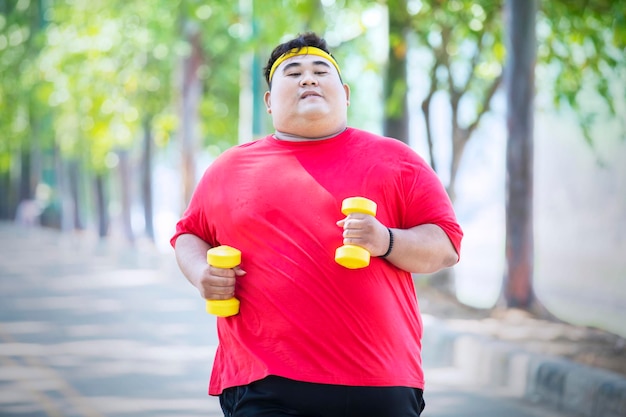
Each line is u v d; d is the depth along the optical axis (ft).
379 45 58.08
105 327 40.29
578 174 63.10
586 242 62.59
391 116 46.60
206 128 91.86
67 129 107.76
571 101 47.39
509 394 27.04
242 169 10.96
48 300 51.11
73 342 36.14
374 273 10.36
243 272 10.60
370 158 10.69
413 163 10.80
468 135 50.67
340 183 10.54
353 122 92.58
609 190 60.75
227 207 10.84
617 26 40.75
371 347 10.21
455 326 35.04
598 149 59.11
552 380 26.00
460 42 51.01
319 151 10.78
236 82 88.12
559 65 47.16
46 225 155.12
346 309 10.21
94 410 24.71
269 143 11.06
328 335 10.18
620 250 60.13
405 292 10.73
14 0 127.95
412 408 10.48
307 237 10.41
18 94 125.49
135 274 67.87
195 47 77.10
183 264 11.23
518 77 38.50
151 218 109.40
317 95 10.70
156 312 45.57
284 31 49.39
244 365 10.57
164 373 29.89
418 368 10.66
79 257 87.25
